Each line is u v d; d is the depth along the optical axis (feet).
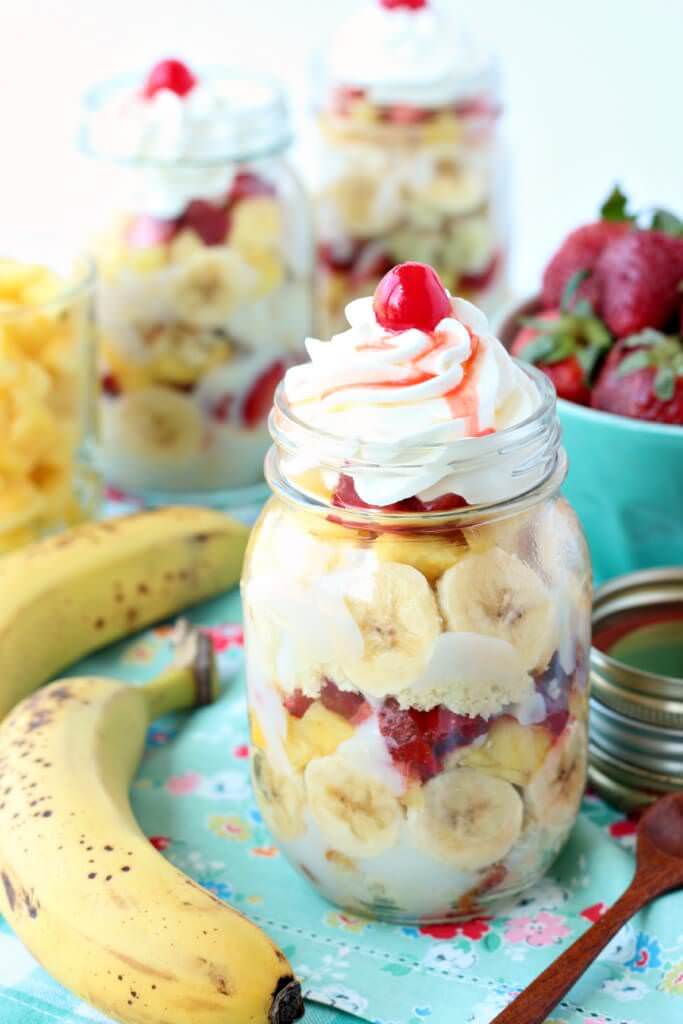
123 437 2.71
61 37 4.08
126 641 2.43
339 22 3.95
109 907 1.86
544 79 4.01
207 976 1.80
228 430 2.68
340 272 2.87
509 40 3.99
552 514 1.95
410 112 2.77
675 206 4.08
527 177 4.16
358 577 1.88
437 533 1.87
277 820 1.99
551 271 2.38
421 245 2.82
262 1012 1.80
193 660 2.27
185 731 2.25
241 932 1.83
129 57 4.10
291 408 1.92
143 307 2.61
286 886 2.04
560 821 1.97
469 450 1.84
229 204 2.60
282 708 1.93
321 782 1.93
